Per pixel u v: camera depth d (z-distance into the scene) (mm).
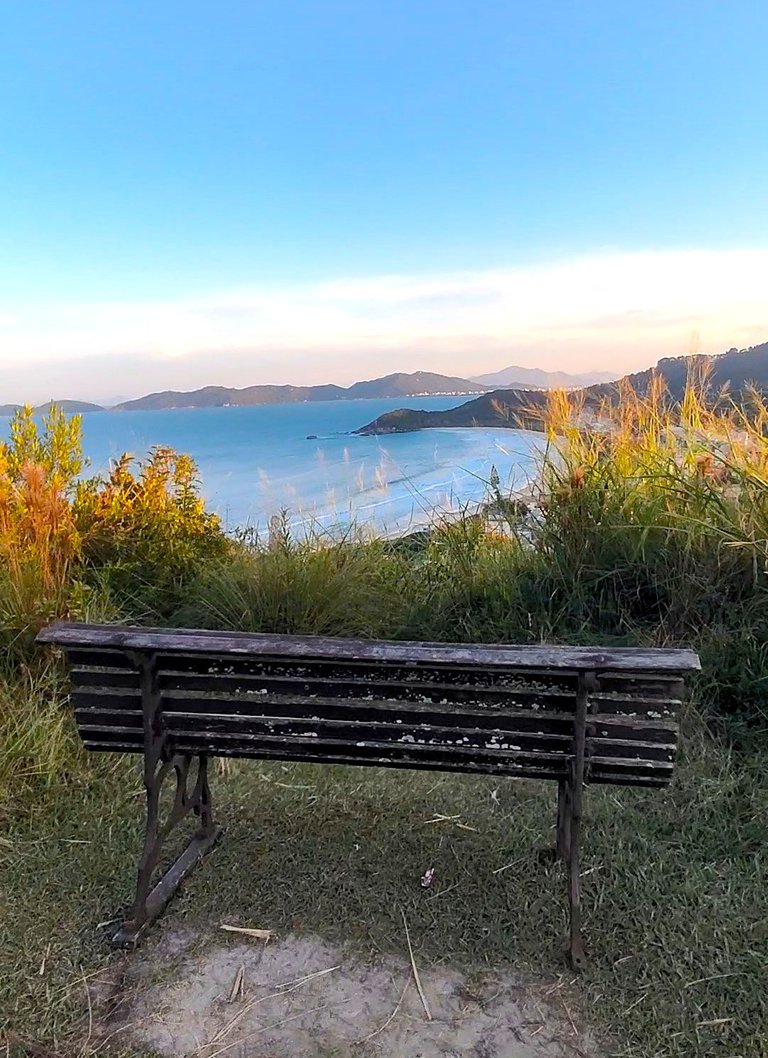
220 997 2045
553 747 2113
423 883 2482
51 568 4406
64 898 2449
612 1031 1900
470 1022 1943
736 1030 1884
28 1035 1923
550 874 2510
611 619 4191
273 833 2799
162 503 5234
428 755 2215
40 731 3338
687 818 2811
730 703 3457
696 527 4016
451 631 4316
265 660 2125
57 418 5586
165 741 2330
